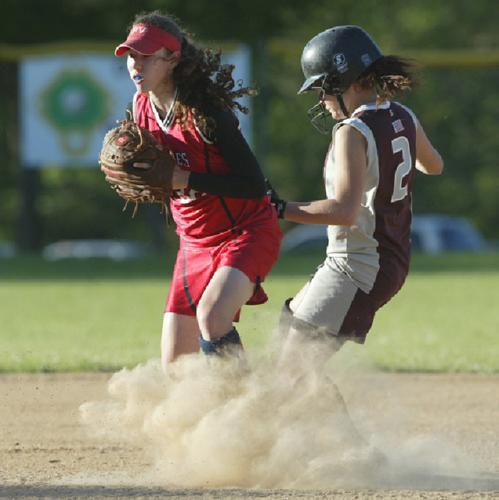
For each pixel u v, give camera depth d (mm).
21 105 85375
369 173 18156
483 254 84562
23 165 86188
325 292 18578
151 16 18719
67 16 113375
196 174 18562
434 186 140875
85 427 23594
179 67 18453
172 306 19734
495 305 49969
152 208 118188
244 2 111438
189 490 17594
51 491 17422
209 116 18359
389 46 133625
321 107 19328
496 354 33938
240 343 18703
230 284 18641
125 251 133250
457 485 18188
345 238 18547
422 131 19484
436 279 63969
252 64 79312
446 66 80688
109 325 42688
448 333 39750
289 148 145375
